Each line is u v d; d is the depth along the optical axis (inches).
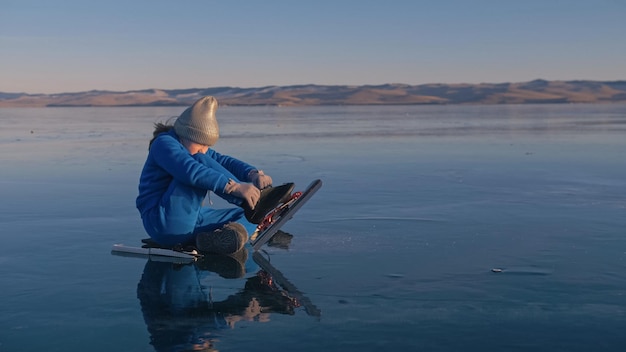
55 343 93.0
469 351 88.5
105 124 1243.8
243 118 1605.6
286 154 474.0
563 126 987.9
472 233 176.6
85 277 132.9
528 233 176.7
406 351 88.6
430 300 113.3
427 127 987.9
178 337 94.7
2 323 102.1
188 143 164.4
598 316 103.8
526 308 108.3
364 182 300.0
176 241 159.6
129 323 101.7
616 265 139.5
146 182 161.6
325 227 187.3
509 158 438.0
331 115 1929.1
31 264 145.1
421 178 318.0
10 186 292.2
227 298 115.5
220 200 250.4
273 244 165.3
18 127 1102.4
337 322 101.2
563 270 135.3
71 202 241.8
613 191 267.0
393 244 163.0
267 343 91.9
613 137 681.0
